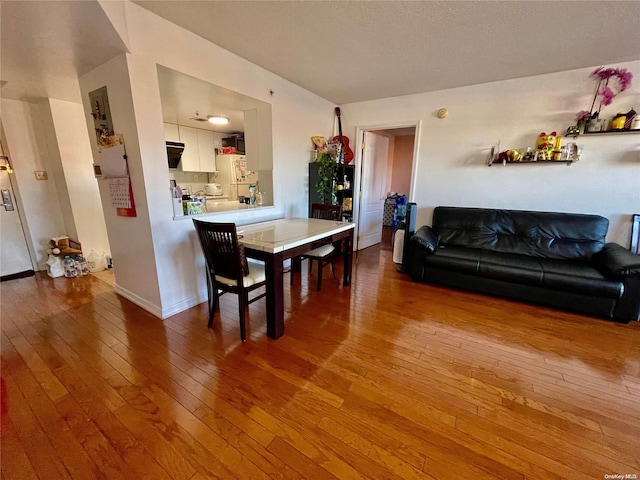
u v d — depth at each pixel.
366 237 4.86
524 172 3.15
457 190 3.56
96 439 1.28
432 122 3.60
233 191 5.41
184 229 2.43
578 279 2.38
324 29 2.14
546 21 1.97
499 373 1.75
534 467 1.18
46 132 3.32
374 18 1.98
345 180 4.20
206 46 2.32
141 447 1.25
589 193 2.89
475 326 2.29
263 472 1.15
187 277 2.52
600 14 1.86
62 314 2.43
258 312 2.51
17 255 3.37
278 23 2.06
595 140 2.79
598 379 1.70
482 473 1.15
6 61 2.04
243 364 1.81
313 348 1.98
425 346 2.02
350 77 3.14
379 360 1.86
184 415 1.41
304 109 3.63
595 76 2.70
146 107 2.02
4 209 3.25
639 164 2.65
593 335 2.17
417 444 1.27
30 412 1.42
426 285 3.17
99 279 3.27
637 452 1.25
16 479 1.12
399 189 7.16
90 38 1.73
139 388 1.59
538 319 2.42
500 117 3.20
